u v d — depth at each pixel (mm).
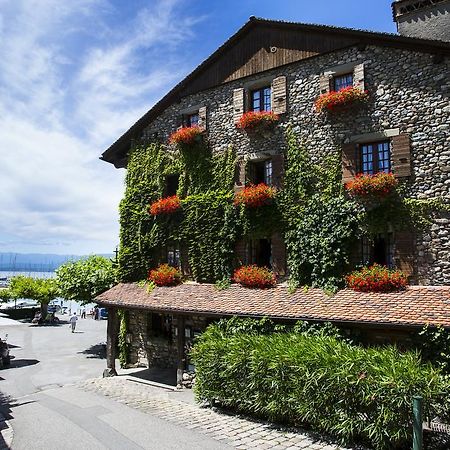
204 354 10148
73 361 18078
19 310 37875
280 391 8320
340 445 7242
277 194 13219
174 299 13500
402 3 14438
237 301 12211
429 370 7234
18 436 8195
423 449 6973
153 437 7859
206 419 9070
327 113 12727
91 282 19562
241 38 15031
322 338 8977
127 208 16875
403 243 10977
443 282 10438
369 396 6973
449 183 10656
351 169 12055
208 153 15234
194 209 14898
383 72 12000
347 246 11641
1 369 16531
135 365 16156
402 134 11422
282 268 12836
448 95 10953
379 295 10508
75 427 8625
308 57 13367
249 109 14648
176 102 16516
